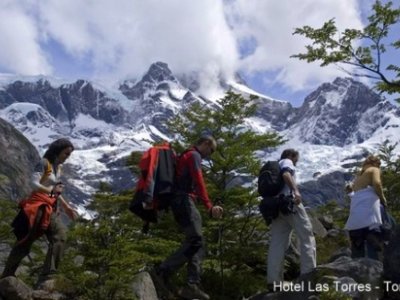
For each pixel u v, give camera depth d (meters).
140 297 9.64
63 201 9.20
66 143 9.06
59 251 9.09
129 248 10.56
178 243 12.02
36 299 8.76
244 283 12.38
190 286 8.43
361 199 10.12
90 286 9.70
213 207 8.30
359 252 10.09
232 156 12.72
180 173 8.49
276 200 9.30
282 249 9.41
